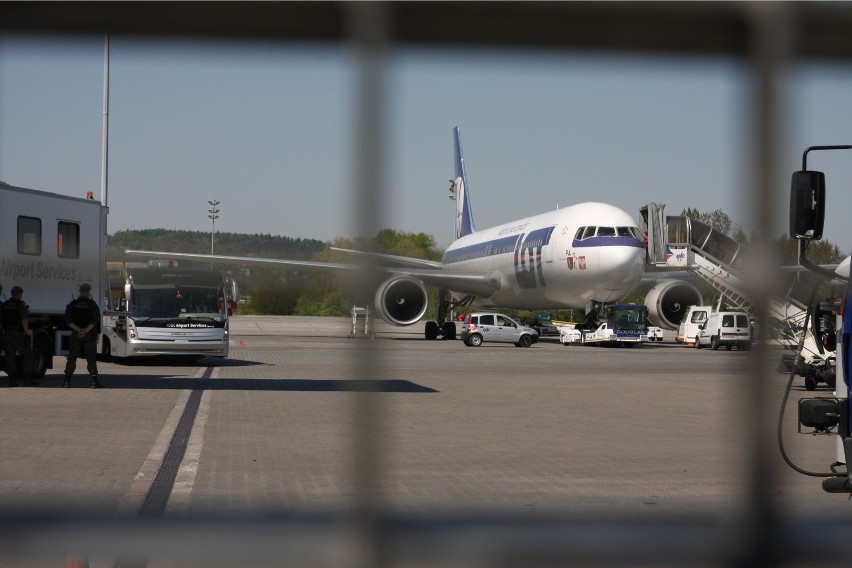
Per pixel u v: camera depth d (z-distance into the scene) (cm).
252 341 5716
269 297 5550
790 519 884
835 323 923
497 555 706
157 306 3309
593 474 1194
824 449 1456
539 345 5700
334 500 975
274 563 675
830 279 846
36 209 2588
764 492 453
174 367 3375
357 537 478
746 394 437
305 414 1892
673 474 1197
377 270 378
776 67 388
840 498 1033
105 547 737
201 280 3378
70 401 2091
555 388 2642
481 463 1287
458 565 679
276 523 826
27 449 1362
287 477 1138
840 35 388
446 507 952
